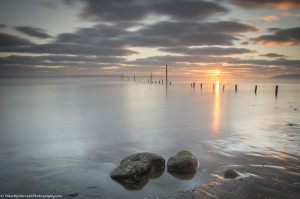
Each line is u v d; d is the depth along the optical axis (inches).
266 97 1111.0
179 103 867.4
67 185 193.5
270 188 180.4
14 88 1807.3
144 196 174.1
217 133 376.8
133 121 504.4
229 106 768.9
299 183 188.1
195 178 202.8
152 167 220.2
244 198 167.0
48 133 390.3
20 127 442.0
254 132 378.6
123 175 201.3
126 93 1395.2
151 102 903.7
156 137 356.8
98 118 544.1
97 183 196.9
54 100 960.3
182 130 406.3
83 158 260.1
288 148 285.3
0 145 316.2
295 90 1668.3
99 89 1793.8
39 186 192.2
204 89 1866.4
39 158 260.5
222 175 207.0
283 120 492.7
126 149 294.4
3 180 203.3
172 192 179.0
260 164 231.1
